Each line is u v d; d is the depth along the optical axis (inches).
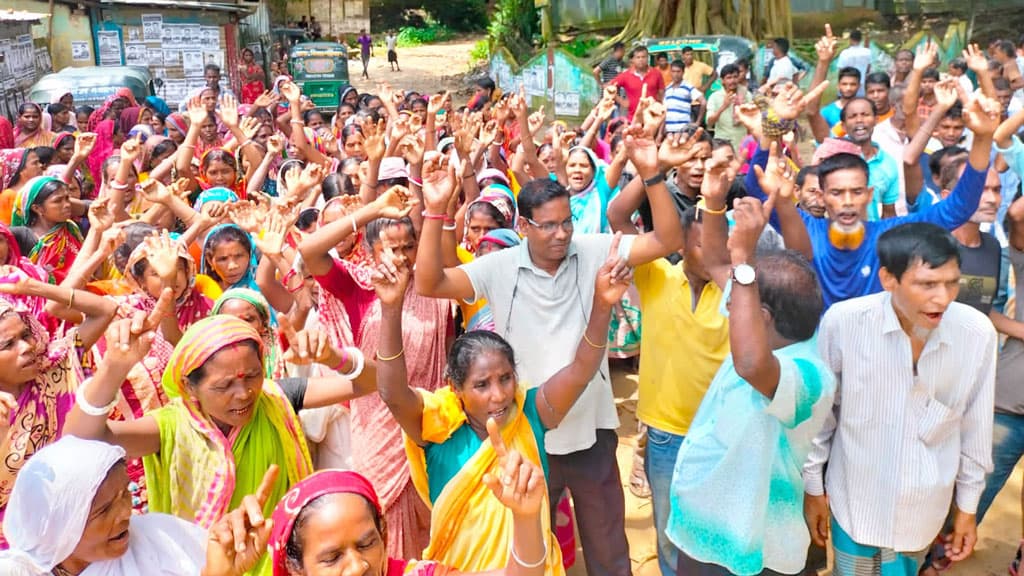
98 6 708.7
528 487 83.7
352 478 84.6
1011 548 174.2
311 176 196.7
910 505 119.4
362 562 81.7
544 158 284.8
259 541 82.0
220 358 106.0
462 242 220.4
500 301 141.9
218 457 109.7
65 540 85.7
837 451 125.1
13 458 124.0
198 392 108.3
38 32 634.2
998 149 216.1
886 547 122.0
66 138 343.0
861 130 234.7
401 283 106.1
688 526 117.3
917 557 125.9
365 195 198.2
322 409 143.5
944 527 142.5
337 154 377.1
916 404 118.2
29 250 207.3
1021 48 472.7
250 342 108.8
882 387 118.6
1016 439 152.1
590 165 222.5
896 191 237.8
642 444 195.2
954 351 116.5
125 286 169.2
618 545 147.1
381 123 197.5
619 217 165.5
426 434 110.9
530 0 1058.7
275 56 1150.3
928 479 118.5
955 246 110.3
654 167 134.2
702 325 139.2
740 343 100.8
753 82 616.7
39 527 85.0
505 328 142.3
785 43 636.7
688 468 117.4
